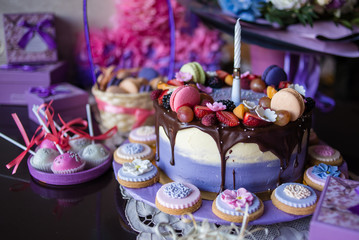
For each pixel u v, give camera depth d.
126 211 0.56
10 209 0.56
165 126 0.58
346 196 0.47
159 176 0.59
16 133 0.79
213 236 0.46
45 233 0.51
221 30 0.87
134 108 0.79
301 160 0.59
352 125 0.98
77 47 1.06
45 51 0.99
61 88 0.90
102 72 0.95
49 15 0.98
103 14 1.09
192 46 1.04
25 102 0.94
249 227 0.52
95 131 0.82
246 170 0.54
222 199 0.52
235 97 0.59
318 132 0.93
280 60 0.89
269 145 0.53
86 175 0.62
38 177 0.62
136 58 1.02
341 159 0.64
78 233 0.52
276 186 0.56
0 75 0.91
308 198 0.52
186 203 0.52
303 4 0.76
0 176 0.64
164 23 1.01
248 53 1.03
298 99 0.55
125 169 0.58
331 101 0.93
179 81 0.64
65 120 0.85
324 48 0.78
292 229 0.52
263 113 0.54
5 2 1.01
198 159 0.55
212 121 0.53
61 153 0.65
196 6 0.98
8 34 0.96
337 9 0.78
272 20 0.78
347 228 0.42
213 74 0.69
